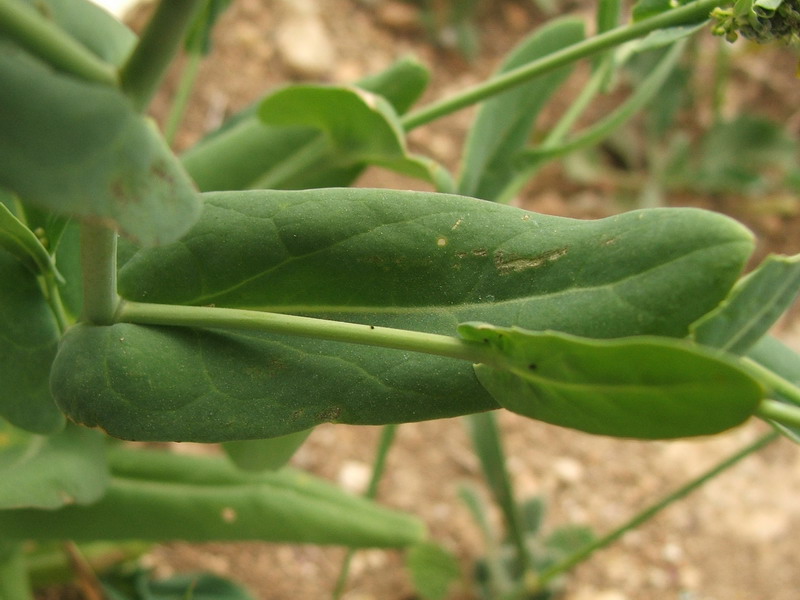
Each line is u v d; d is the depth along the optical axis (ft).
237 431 0.50
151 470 0.85
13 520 0.80
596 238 0.49
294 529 0.89
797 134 1.87
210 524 0.86
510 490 1.06
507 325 0.49
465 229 0.52
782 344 0.66
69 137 0.37
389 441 0.98
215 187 0.89
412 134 1.77
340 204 0.54
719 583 1.34
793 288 0.46
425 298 0.52
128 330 0.51
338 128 0.83
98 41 0.44
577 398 0.44
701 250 0.45
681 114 1.88
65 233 0.64
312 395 0.51
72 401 0.50
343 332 0.49
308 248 0.53
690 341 0.46
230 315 0.50
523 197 1.75
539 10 2.01
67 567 1.00
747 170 1.74
